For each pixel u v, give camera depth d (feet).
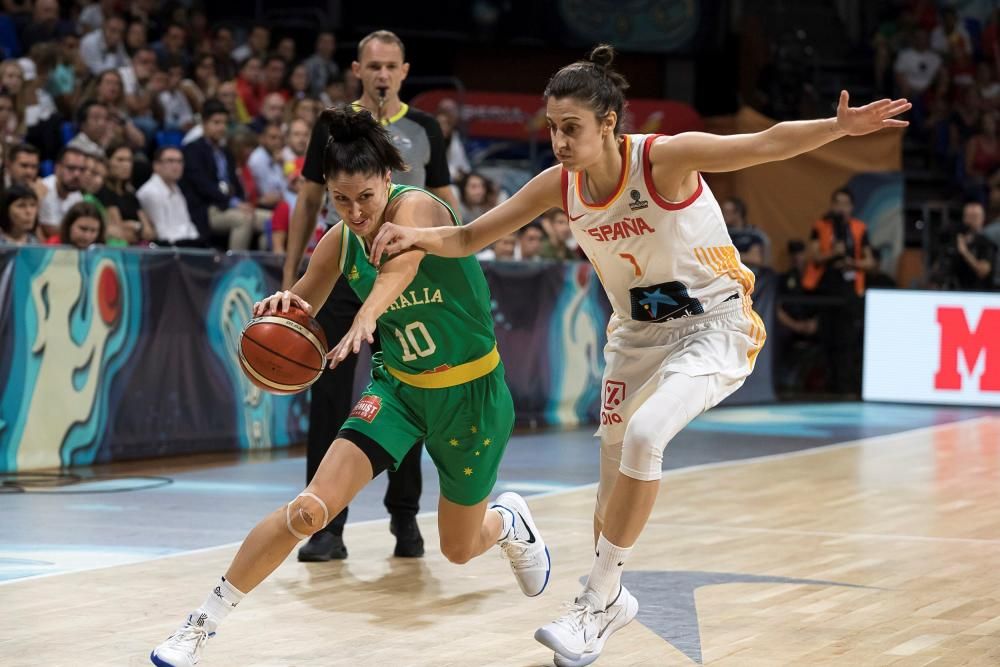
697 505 26.37
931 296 51.37
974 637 15.70
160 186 37.52
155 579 18.61
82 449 29.89
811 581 18.99
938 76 68.08
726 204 52.49
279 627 16.08
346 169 13.58
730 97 64.95
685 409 14.06
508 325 39.52
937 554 21.22
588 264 42.96
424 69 60.70
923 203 62.64
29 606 16.92
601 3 62.39
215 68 47.55
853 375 55.01
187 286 31.89
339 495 14.16
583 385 42.91
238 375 33.55
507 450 35.42
